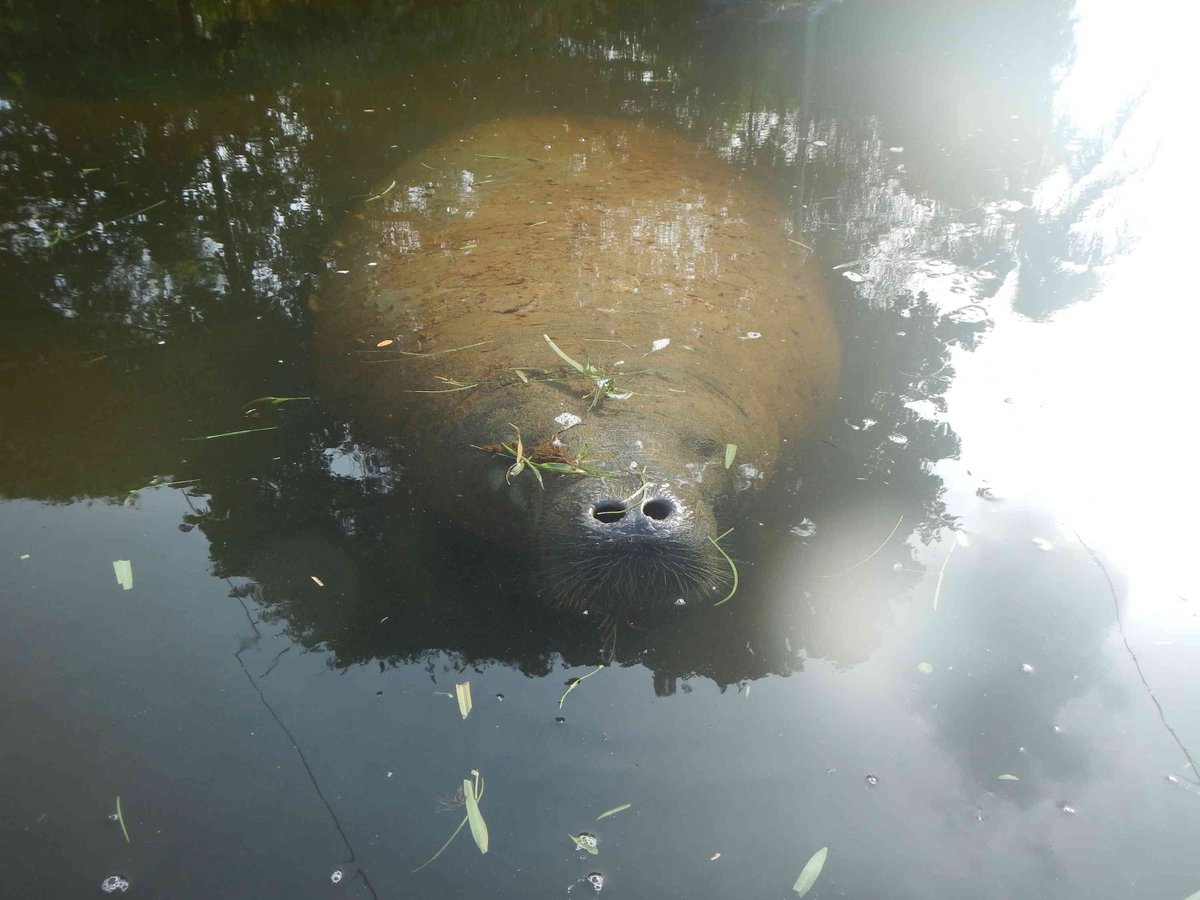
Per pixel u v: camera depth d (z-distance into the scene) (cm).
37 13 288
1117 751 89
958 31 309
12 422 131
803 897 77
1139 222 192
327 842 80
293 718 91
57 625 102
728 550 112
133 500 119
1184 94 254
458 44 281
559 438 111
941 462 128
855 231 186
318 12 304
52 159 202
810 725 91
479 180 191
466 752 88
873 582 108
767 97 250
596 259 157
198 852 80
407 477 123
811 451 131
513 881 77
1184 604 106
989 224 191
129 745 89
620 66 268
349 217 182
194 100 234
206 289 161
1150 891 78
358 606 104
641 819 83
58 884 77
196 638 100
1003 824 83
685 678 96
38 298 157
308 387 139
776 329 146
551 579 103
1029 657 99
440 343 138
